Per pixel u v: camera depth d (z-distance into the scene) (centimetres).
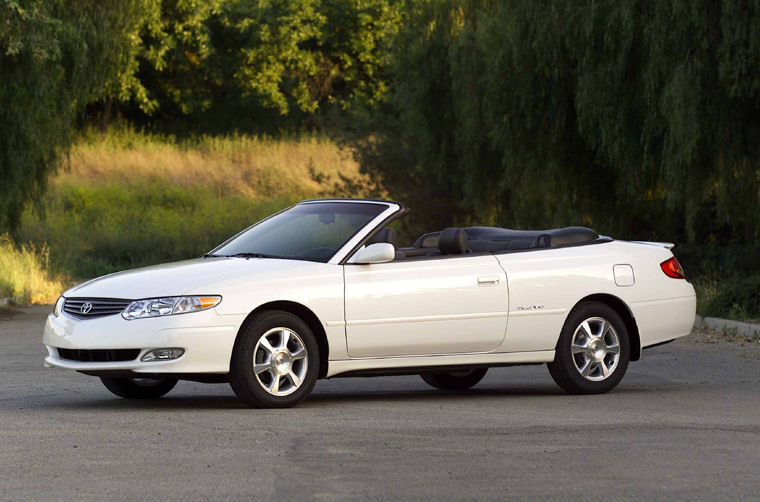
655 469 902
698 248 3812
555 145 3312
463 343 1355
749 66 2498
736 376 1645
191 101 7075
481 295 1362
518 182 3947
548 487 835
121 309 1223
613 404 1325
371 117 5175
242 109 7356
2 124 2909
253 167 6262
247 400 1237
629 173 2950
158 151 6359
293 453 971
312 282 1270
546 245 1455
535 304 1398
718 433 1086
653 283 1497
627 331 1485
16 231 3556
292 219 1411
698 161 2719
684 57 2603
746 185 2803
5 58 2833
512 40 3194
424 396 1422
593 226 3634
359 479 863
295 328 1255
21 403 1328
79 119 6444
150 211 5516
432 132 4644
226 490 825
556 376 1427
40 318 2706
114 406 1293
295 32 7062
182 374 1218
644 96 2734
